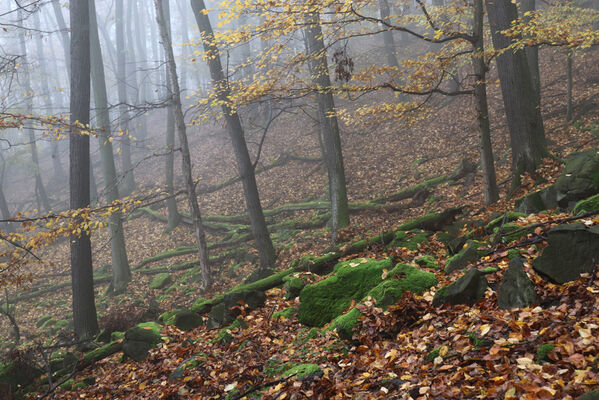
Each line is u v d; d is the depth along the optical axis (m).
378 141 23.91
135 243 23.09
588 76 20.64
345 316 6.20
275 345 6.93
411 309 5.82
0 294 20.64
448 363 4.42
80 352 10.74
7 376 9.36
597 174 8.37
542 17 16.44
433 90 11.91
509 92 13.18
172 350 8.23
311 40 15.20
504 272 5.57
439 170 18.95
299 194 22.19
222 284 16.19
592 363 3.57
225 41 11.38
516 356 4.11
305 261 10.79
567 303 4.65
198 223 15.96
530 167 12.99
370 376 4.75
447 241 9.41
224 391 6.00
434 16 16.53
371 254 10.12
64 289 20.45
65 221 12.09
